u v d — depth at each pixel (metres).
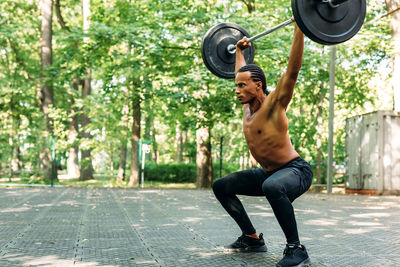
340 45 14.42
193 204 8.86
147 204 8.73
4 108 22.33
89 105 17.78
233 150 24.47
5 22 19.52
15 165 23.91
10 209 7.51
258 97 3.59
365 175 13.64
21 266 3.28
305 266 3.30
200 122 15.33
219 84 13.47
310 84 17.64
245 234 3.91
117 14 16.45
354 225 5.94
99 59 15.18
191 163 24.39
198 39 14.19
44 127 18.28
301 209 8.30
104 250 3.94
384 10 15.31
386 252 3.97
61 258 3.58
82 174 22.95
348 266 3.38
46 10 18.83
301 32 3.15
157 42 14.22
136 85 15.16
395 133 13.05
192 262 3.46
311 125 20.03
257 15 13.98
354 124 14.35
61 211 7.25
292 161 3.55
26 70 23.11
